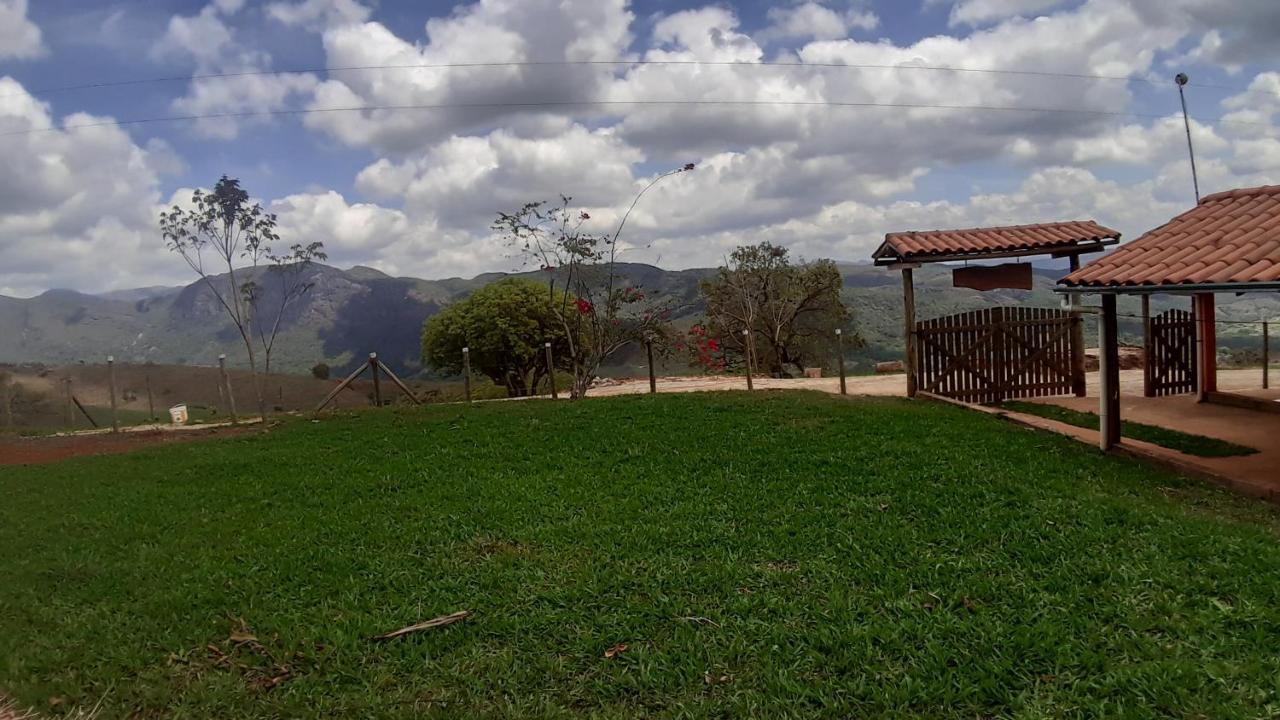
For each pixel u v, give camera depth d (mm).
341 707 4262
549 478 9078
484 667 4609
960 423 11250
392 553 6664
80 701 4438
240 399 28172
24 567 6785
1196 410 11867
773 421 11930
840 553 6094
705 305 30078
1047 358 14023
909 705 3979
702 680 4348
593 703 4223
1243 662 4156
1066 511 6832
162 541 7414
